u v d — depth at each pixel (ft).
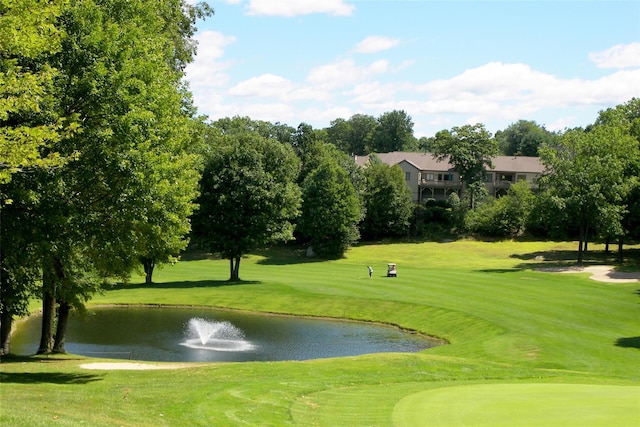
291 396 56.29
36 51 49.42
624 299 146.82
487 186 381.40
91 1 65.26
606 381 71.92
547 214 217.97
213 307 165.89
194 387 59.57
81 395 53.47
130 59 67.05
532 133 522.47
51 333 100.42
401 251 294.46
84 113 62.59
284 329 137.69
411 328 136.15
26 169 57.06
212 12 137.39
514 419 40.24
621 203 222.69
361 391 60.54
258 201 198.29
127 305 168.66
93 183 64.80
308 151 338.54
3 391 53.31
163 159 67.77
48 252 68.74
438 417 43.24
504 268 220.43
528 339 111.24
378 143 619.26
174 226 85.05
